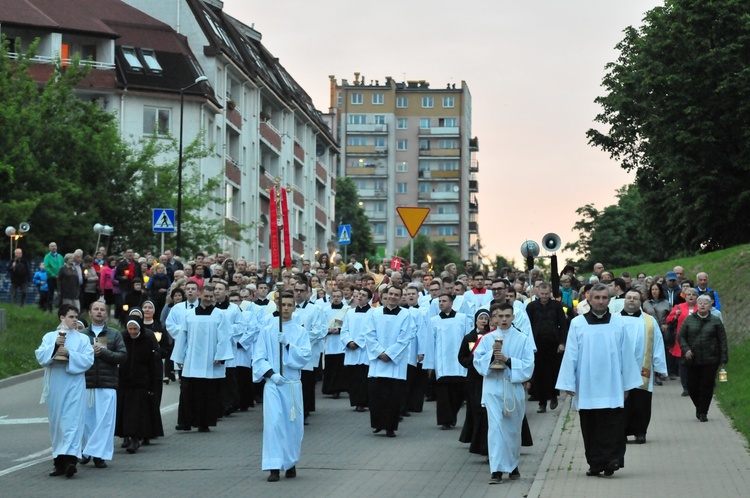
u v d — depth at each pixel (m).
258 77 76.44
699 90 56.47
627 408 17.92
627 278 26.78
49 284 37.72
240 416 23.25
